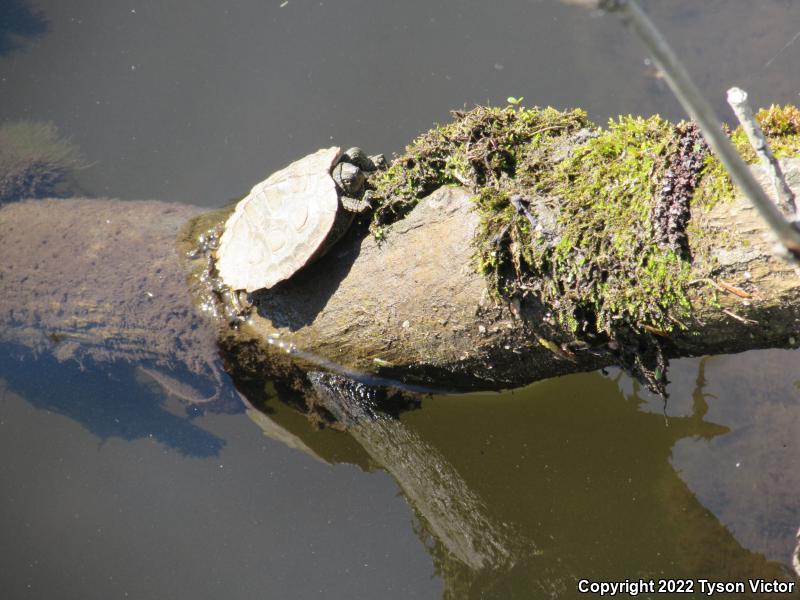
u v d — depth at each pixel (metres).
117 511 2.34
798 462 2.23
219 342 2.30
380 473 2.32
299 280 2.23
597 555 2.25
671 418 2.29
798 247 1.64
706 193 2.05
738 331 2.07
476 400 2.29
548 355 2.16
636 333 2.11
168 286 2.32
